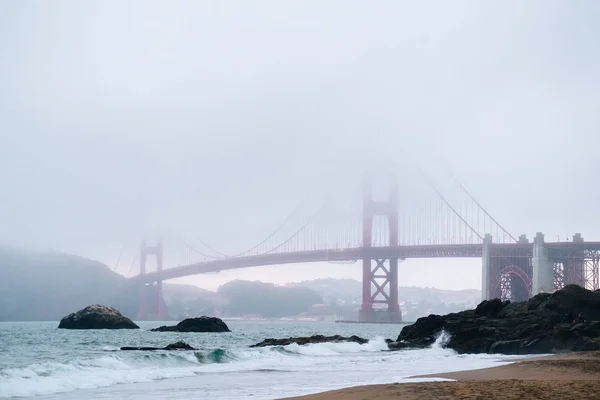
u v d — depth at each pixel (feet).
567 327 171.32
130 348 175.01
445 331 192.24
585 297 197.16
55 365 105.91
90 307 337.52
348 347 183.42
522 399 67.36
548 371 104.17
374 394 74.54
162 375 107.45
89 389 89.86
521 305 209.05
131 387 91.97
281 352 162.71
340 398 72.49
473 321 194.70
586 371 103.14
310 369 124.67
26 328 435.94
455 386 79.20
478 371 107.65
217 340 247.70
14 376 95.04
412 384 83.35
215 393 84.38
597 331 168.55
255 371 120.16
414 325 209.56
